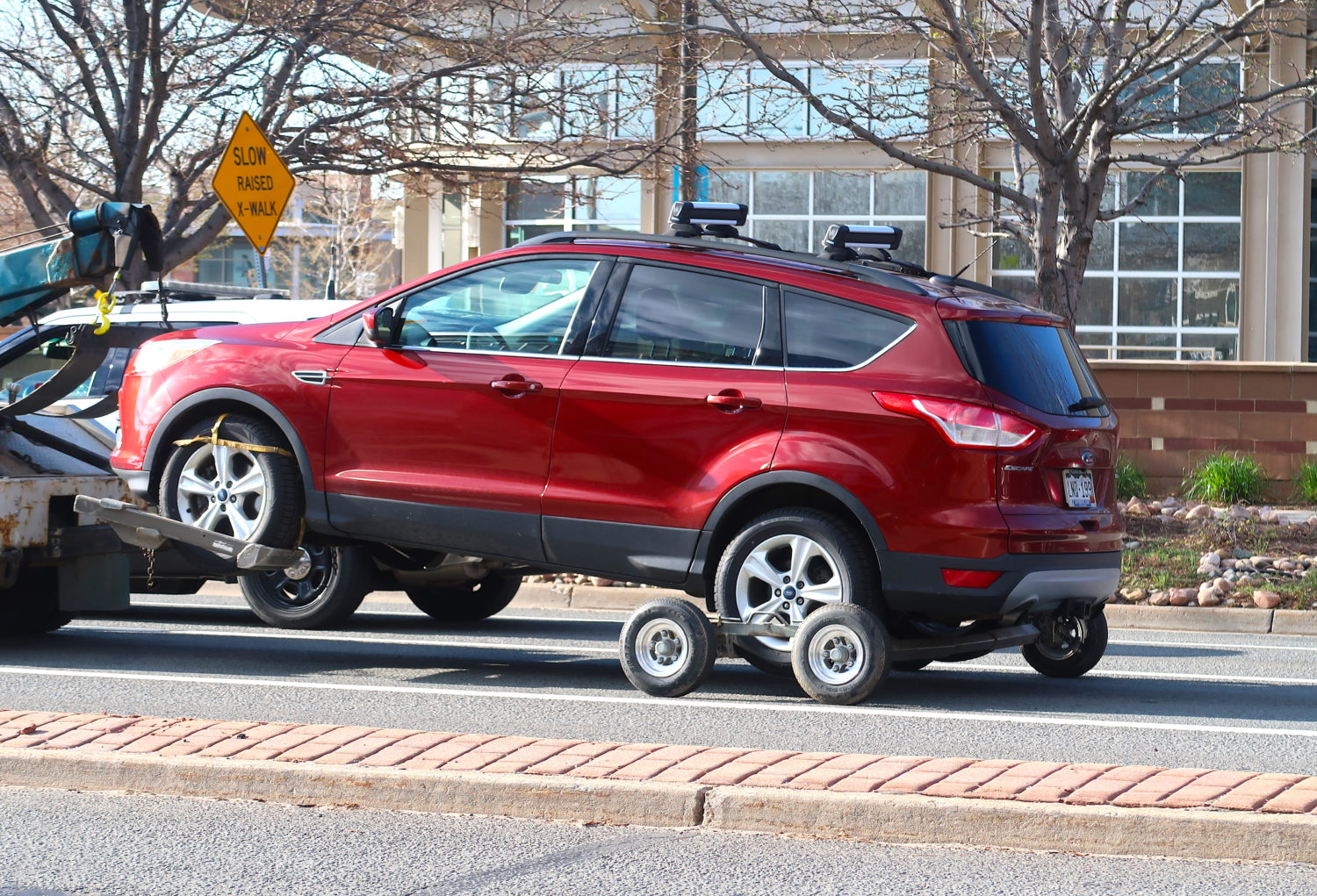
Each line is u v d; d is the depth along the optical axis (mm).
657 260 8398
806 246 28234
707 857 5328
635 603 13125
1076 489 8117
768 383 7980
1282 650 10992
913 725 7562
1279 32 15273
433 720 7594
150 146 18547
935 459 7684
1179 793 5617
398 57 19469
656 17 19891
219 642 10492
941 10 15297
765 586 8188
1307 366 18938
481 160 20906
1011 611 7785
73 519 9680
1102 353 27859
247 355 9000
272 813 5852
